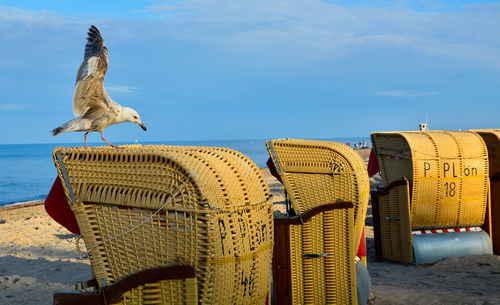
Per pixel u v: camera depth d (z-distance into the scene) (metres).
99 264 3.67
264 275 4.04
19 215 16.91
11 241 11.18
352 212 5.48
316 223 5.53
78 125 5.33
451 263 8.64
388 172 9.52
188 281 3.37
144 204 3.49
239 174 3.88
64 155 3.78
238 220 3.61
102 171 3.67
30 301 6.72
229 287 3.56
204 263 3.41
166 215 3.45
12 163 134.25
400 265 8.85
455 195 8.94
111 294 3.47
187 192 3.42
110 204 3.63
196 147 4.39
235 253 3.54
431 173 8.79
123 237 3.59
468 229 9.21
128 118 5.55
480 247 8.97
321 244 5.53
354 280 5.53
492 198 9.38
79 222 3.71
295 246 5.55
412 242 8.79
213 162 3.76
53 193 4.13
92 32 5.35
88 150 3.73
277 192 19.17
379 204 9.26
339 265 5.54
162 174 3.49
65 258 9.51
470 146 9.02
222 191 3.56
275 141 5.74
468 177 8.95
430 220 8.97
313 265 5.54
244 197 3.76
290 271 5.52
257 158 118.69
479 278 7.73
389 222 9.10
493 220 9.38
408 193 8.74
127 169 3.61
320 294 5.55
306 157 5.63
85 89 5.25
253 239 3.77
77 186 3.72
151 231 3.51
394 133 9.34
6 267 8.64
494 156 9.48
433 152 8.81
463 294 6.77
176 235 3.44
